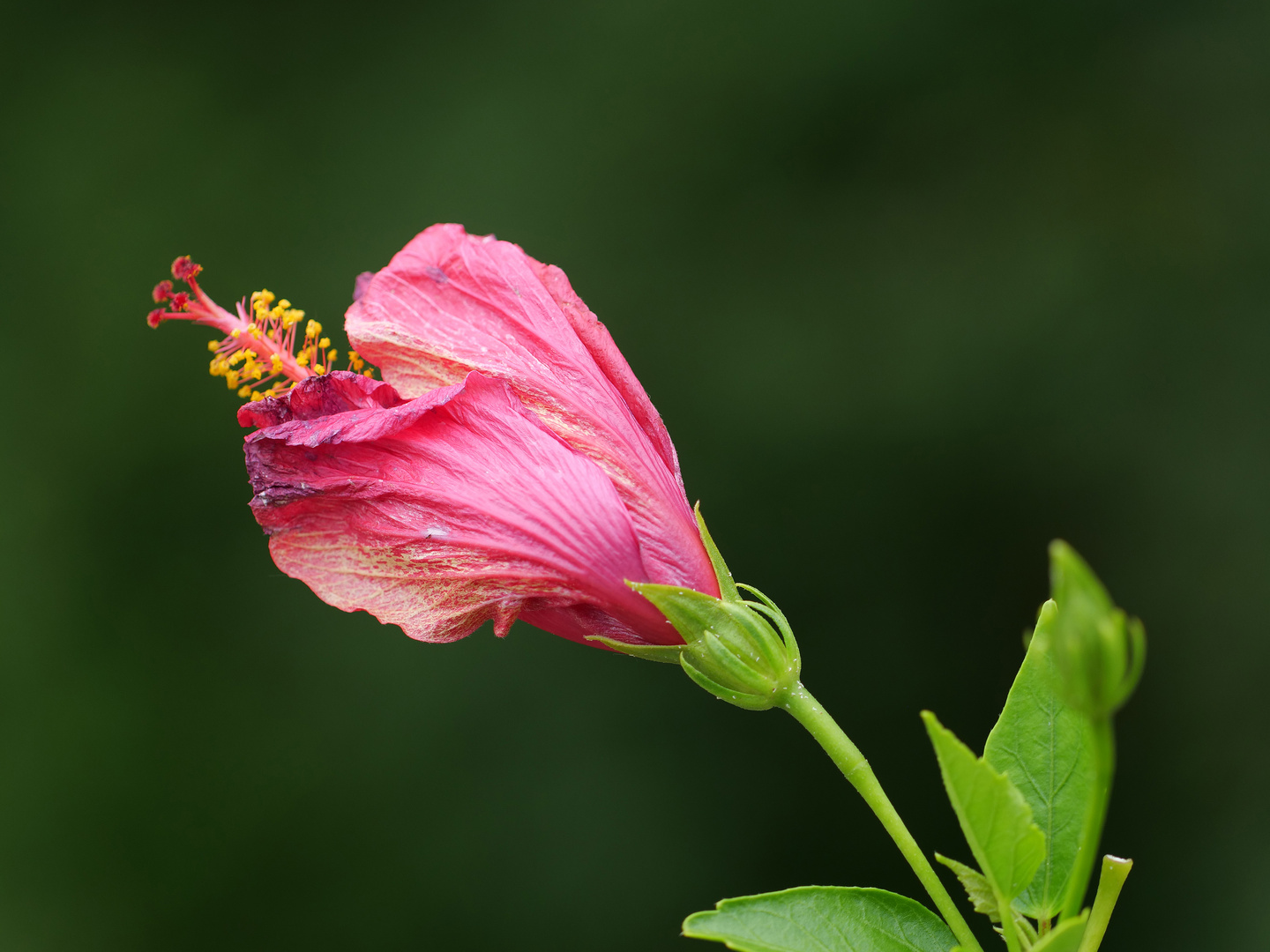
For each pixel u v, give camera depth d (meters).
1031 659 0.37
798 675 0.38
